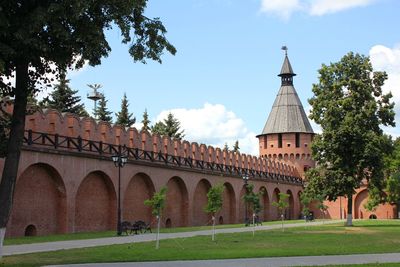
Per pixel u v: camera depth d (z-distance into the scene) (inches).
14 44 621.9
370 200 2896.2
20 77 681.0
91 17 644.7
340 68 2030.0
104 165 1608.0
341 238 1211.9
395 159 2824.8
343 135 1932.8
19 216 1322.6
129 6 646.5
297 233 1433.3
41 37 634.2
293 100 3474.4
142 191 1823.3
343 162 1956.2
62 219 1444.4
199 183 2213.3
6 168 682.2
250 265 677.3
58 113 1469.0
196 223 2162.9
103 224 1622.8
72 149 1496.1
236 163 2559.1
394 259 745.6
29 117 1369.3
